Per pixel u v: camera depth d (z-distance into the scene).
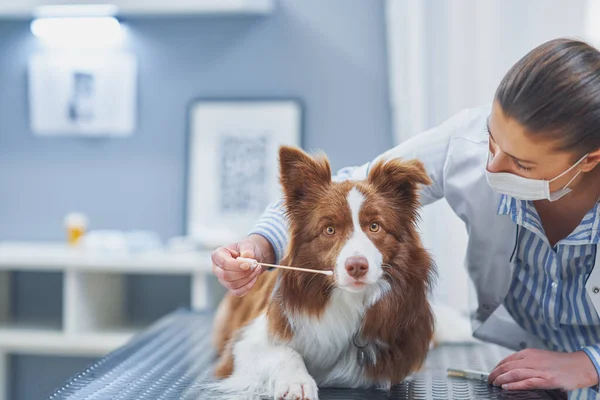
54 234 3.53
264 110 3.39
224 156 3.40
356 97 3.35
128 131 3.47
